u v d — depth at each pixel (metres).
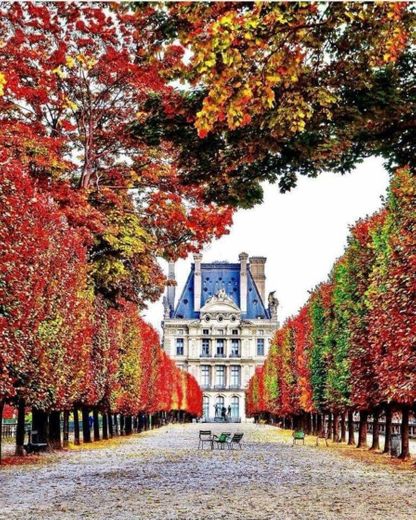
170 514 17.78
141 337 80.25
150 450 47.19
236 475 28.78
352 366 44.09
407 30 14.84
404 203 34.09
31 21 37.38
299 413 83.75
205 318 194.50
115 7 14.49
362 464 35.31
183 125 19.55
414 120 18.39
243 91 13.57
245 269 199.50
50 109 39.62
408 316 32.72
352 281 45.91
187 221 40.19
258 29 13.14
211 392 192.38
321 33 14.39
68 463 34.69
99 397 51.91
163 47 15.62
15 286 29.42
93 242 40.50
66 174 40.31
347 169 19.94
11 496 21.64
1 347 28.88
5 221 29.19
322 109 16.81
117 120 40.78
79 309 40.00
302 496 21.66
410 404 35.34
